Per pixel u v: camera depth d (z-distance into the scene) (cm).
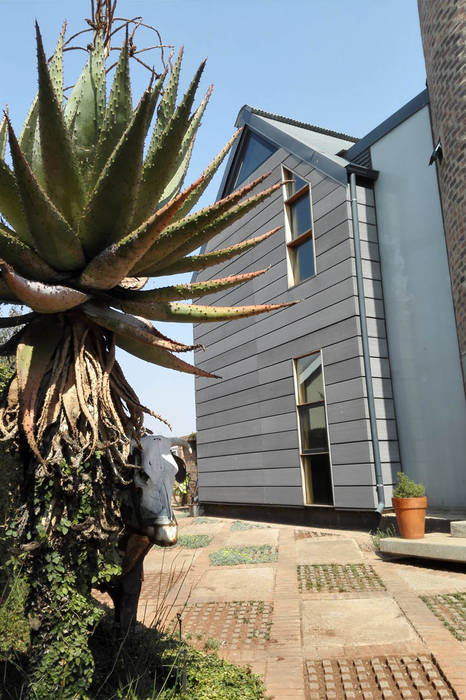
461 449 938
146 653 331
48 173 256
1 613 389
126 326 274
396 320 1085
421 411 1016
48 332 276
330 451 1103
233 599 606
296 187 1327
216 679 346
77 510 255
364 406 1039
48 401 255
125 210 256
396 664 399
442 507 960
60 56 311
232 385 1500
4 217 270
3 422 259
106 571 269
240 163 1619
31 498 252
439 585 616
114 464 275
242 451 1427
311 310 1208
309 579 678
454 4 828
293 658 417
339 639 457
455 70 827
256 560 809
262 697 344
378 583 639
